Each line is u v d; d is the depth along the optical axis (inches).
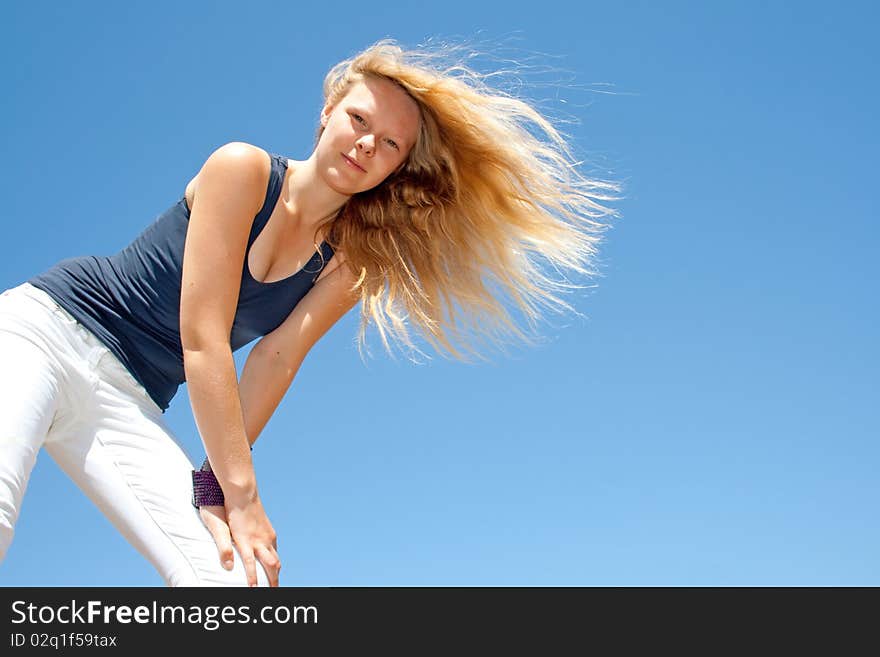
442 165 124.7
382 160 111.9
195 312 100.7
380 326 119.1
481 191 128.5
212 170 102.9
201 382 99.7
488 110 122.9
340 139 109.7
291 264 112.0
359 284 116.2
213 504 99.7
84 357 100.6
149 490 98.0
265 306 111.7
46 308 100.0
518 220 130.2
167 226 107.2
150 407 105.7
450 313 131.0
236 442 99.6
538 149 129.1
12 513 89.4
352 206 120.1
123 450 99.7
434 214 125.2
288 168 109.9
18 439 91.6
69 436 100.4
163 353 106.7
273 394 112.2
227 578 96.0
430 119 121.6
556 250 134.0
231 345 115.6
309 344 115.3
